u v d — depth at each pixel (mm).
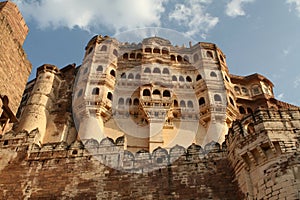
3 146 24203
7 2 31281
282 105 52781
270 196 16562
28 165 22672
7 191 21188
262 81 55281
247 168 18562
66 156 22953
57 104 46812
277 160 17297
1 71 26672
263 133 18250
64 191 20781
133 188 20375
